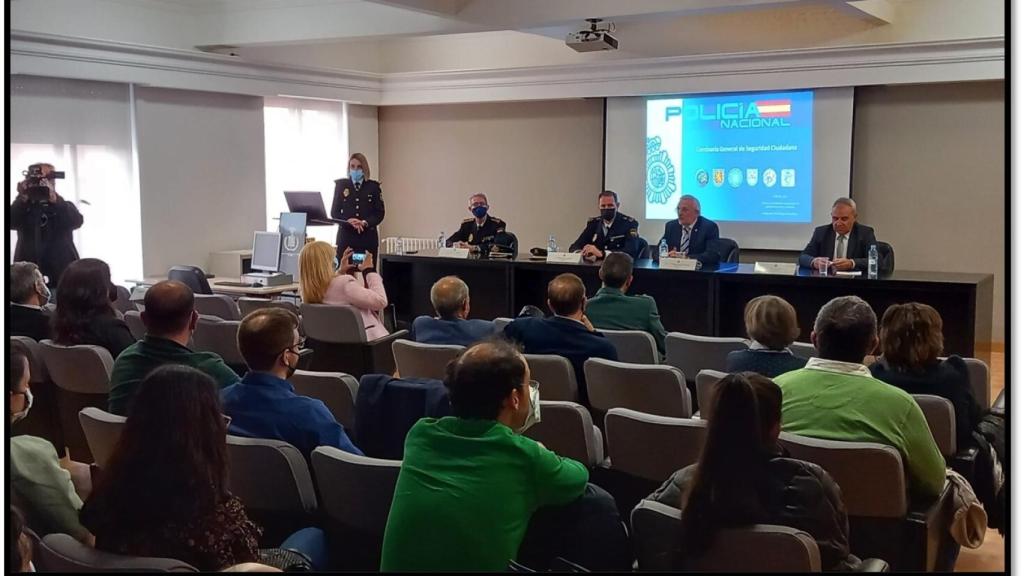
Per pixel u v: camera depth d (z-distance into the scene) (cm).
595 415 338
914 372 285
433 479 184
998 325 699
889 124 732
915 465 232
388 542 185
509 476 183
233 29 760
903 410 233
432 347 366
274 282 674
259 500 225
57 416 365
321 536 217
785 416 242
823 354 248
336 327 463
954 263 718
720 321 565
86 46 675
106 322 360
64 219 630
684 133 808
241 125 830
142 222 746
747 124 779
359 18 714
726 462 175
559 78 843
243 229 840
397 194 980
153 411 177
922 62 686
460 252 659
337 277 480
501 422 195
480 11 650
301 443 239
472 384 191
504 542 180
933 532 229
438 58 918
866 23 711
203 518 177
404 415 268
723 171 795
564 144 888
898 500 220
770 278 538
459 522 180
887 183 738
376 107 976
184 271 581
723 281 562
